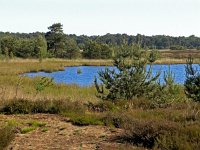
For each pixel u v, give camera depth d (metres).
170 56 115.31
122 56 16.12
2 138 8.21
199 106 12.91
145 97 15.68
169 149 7.86
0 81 30.98
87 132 10.23
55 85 28.14
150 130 8.88
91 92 23.98
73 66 76.75
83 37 197.75
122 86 16.00
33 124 11.12
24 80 32.09
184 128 8.74
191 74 14.92
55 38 106.62
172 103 14.83
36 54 91.75
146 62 16.17
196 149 7.54
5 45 90.44
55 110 13.51
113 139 9.33
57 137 9.67
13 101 13.92
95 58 100.25
